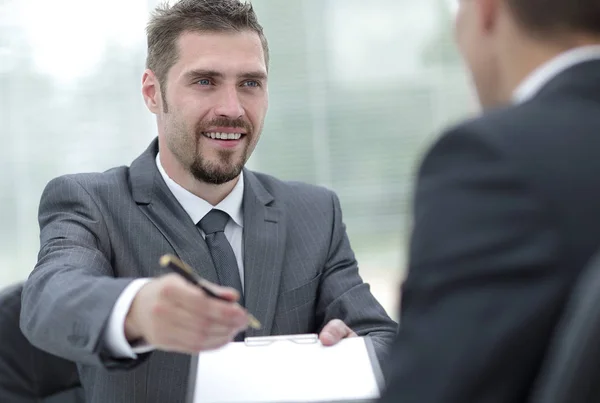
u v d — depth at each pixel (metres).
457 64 4.33
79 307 1.16
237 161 1.67
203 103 1.63
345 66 4.35
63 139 4.15
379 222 4.34
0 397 1.58
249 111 1.67
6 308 1.61
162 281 1.09
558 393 0.61
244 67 1.64
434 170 0.70
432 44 4.34
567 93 0.73
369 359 1.26
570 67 0.74
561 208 0.64
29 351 1.62
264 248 1.71
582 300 0.61
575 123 0.69
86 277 1.25
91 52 4.14
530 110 0.72
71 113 4.15
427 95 4.34
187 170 1.67
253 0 4.32
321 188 1.93
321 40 4.32
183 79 1.63
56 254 1.49
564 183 0.65
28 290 1.35
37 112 4.13
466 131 0.69
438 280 0.65
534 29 0.75
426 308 0.66
